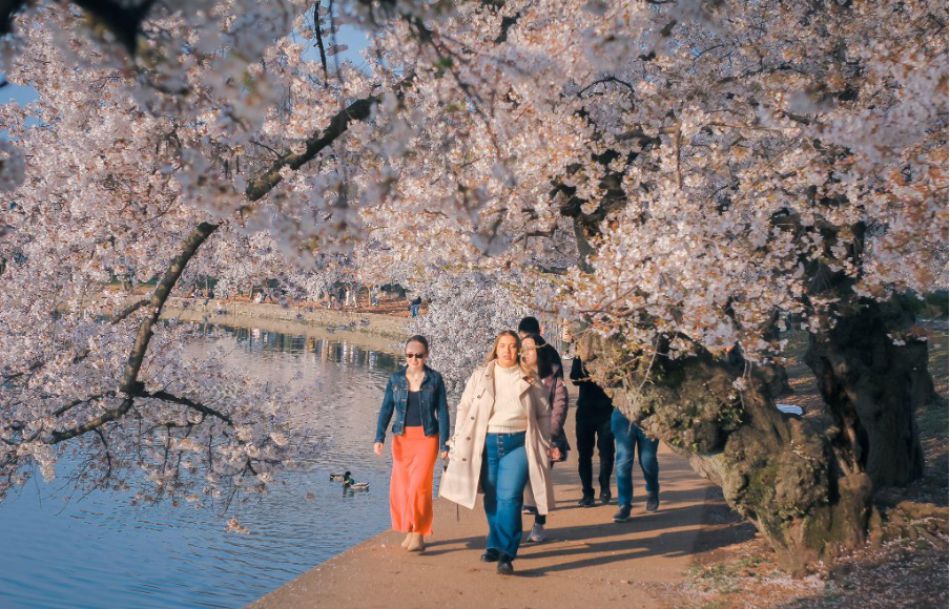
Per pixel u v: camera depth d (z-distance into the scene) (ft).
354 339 187.42
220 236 35.01
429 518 24.20
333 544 45.98
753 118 25.55
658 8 19.84
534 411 23.21
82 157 28.14
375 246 30.68
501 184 23.21
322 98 22.93
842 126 18.16
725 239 23.17
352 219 12.44
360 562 23.21
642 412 22.38
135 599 36.60
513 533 22.16
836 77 24.12
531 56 19.01
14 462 30.22
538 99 21.11
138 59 8.78
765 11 29.09
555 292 23.97
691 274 20.72
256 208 12.37
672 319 21.53
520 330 26.55
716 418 21.74
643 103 26.16
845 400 25.89
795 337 84.12
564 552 24.34
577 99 24.98
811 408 49.60
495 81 17.52
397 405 24.53
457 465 23.31
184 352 36.88
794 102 22.26
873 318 27.76
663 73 27.35
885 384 27.71
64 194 31.37
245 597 36.86
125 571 40.55
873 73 23.65
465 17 21.75
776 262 23.06
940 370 50.19
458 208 12.85
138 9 7.25
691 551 24.13
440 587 21.03
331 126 20.71
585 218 25.39
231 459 33.63
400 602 19.94
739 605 19.01
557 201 26.00
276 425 35.70
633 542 25.32
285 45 23.52
